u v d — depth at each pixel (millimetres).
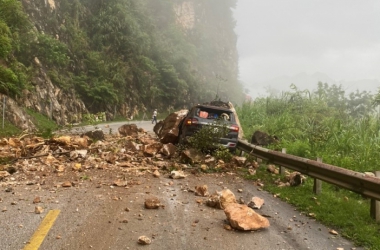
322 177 6312
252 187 7254
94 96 44031
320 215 5188
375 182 4859
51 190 5934
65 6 48938
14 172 7363
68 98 37750
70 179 6863
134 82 59875
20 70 27109
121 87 52688
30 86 28156
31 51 33031
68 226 4156
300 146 11438
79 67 46031
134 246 3660
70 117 36406
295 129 15055
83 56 48156
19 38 30891
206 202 5543
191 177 7914
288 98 23125
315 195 6473
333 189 7410
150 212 4938
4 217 4391
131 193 5992
